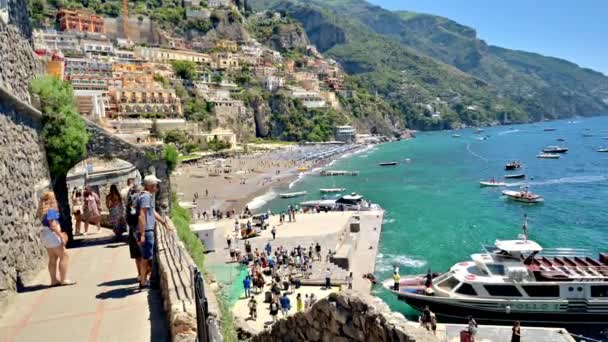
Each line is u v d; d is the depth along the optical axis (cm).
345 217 6169
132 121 14400
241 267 4044
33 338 944
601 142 18562
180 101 17825
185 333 800
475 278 3145
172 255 1204
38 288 1269
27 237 1385
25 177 1479
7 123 1360
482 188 9362
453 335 2305
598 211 6875
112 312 1064
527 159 14012
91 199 2108
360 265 4316
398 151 19350
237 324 2175
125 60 18862
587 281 3019
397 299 3566
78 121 1975
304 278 3725
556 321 3028
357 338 830
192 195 9500
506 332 2328
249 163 14650
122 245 1794
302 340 1016
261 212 7738
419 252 4997
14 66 1565
